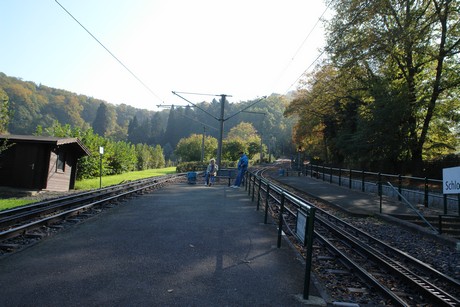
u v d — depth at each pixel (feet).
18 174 64.80
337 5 89.92
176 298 16.65
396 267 25.13
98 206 43.75
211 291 17.70
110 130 471.21
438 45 84.94
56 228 30.99
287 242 28.63
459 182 33.88
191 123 473.67
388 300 18.26
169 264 21.58
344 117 127.65
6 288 17.15
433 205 55.93
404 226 41.60
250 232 31.60
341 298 18.13
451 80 84.58
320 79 124.47
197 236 29.04
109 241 26.58
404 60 90.02
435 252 31.22
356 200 63.05
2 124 70.44
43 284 17.78
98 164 103.19
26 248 24.30
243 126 374.84
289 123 417.69
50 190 67.72
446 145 98.22
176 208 43.57
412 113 89.56
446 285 22.81
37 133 87.20
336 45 92.58
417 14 80.59
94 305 15.56
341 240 33.12
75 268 20.34
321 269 22.98
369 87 101.14
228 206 46.80
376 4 78.43
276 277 20.27
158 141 479.00
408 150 94.53
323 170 117.80
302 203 20.20
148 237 28.14
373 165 104.88
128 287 17.72
